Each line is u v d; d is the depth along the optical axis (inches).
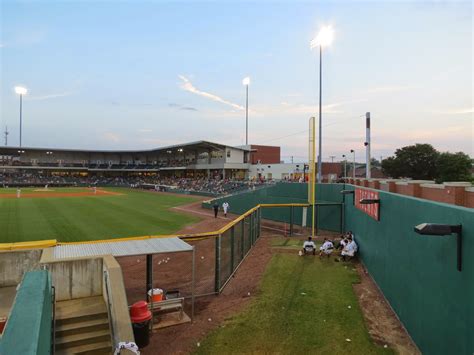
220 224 890.1
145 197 1795.0
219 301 370.9
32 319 104.3
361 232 526.9
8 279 309.0
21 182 2839.6
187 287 419.2
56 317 267.0
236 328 302.7
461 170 1663.4
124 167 3513.8
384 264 373.4
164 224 876.0
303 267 493.4
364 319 319.6
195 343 279.0
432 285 233.6
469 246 181.6
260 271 476.7
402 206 309.1
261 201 1034.7
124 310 256.8
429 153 1843.0
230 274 451.5
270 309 341.4
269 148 2864.2
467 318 182.7
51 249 324.8
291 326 304.3
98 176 3592.5
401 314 306.7
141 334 271.3
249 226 603.8
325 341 277.9
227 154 2475.4
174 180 2888.8
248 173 2500.0
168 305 314.5
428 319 240.5
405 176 1904.5
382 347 267.6
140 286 422.9
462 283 189.2
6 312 254.5
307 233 781.9
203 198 1738.4
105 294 293.7
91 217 978.7
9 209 1141.7
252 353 262.2
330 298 370.9
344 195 742.5
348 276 450.9
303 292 389.4
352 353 259.6
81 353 252.1
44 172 3449.8
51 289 224.2
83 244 343.6
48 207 1219.9
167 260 536.7
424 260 249.6
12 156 3371.1
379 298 372.5
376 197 412.5
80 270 304.8
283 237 733.3
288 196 939.3
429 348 237.6
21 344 87.1
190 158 3161.9
